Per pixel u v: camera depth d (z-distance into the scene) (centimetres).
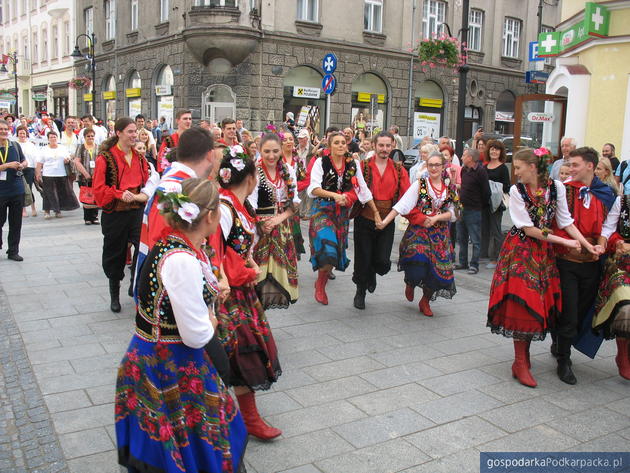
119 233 590
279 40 2216
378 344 542
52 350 504
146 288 251
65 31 3688
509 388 457
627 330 448
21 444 357
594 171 479
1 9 4838
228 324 339
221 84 2208
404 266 617
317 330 575
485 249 906
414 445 366
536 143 1203
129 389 255
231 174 343
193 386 256
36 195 1598
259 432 364
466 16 1125
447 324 609
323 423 391
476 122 2959
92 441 362
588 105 1082
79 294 669
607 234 462
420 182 593
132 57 2711
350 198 600
